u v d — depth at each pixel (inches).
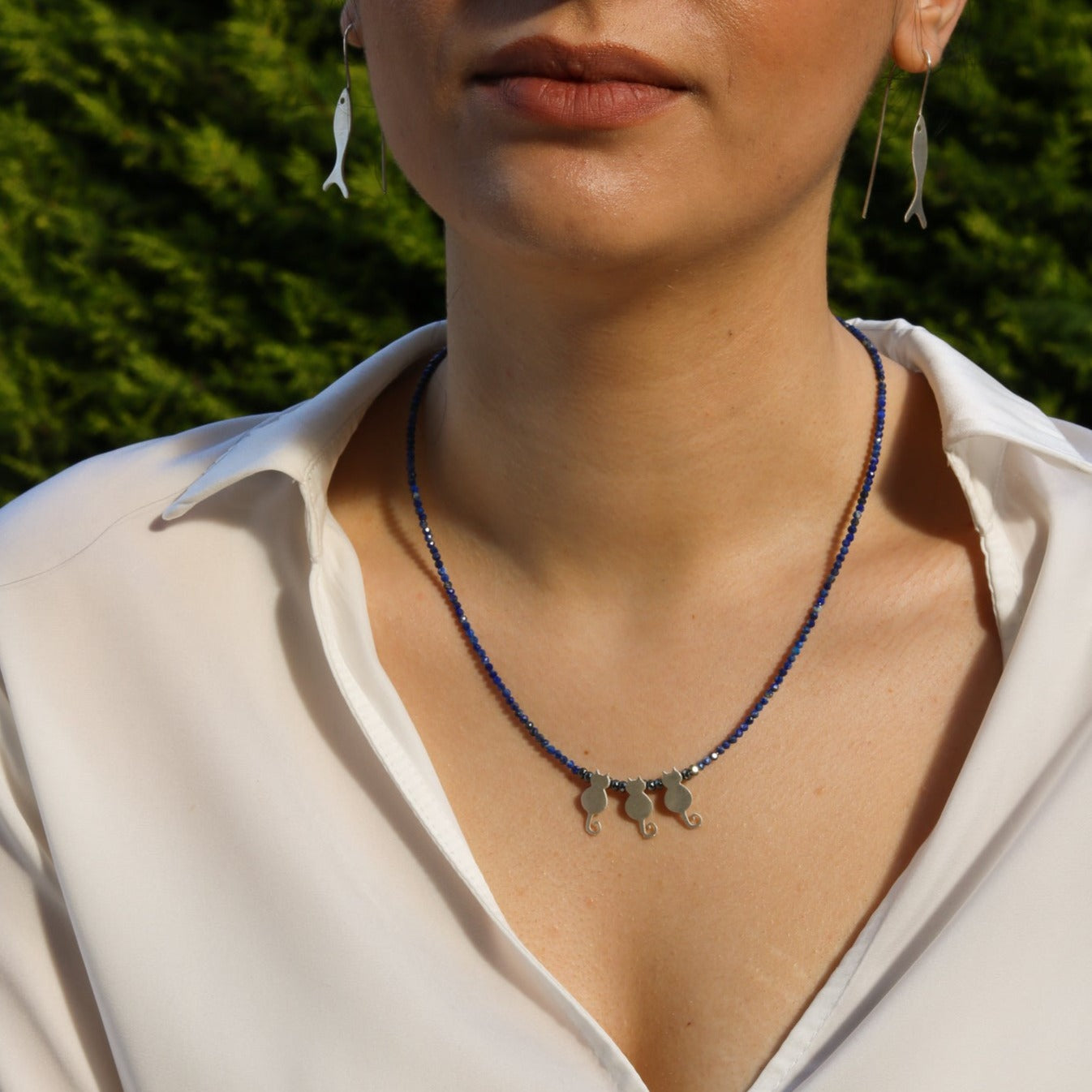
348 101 31.0
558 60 25.4
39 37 75.5
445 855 27.5
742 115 25.8
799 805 27.7
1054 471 29.2
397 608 29.7
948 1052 26.0
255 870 27.9
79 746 28.8
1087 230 65.2
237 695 28.7
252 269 75.4
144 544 29.7
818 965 27.0
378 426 31.1
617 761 28.2
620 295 26.7
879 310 68.0
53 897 29.1
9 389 79.6
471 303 28.2
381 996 27.1
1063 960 26.4
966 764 27.1
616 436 28.0
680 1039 27.0
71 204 78.7
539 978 26.8
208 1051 27.4
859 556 29.1
